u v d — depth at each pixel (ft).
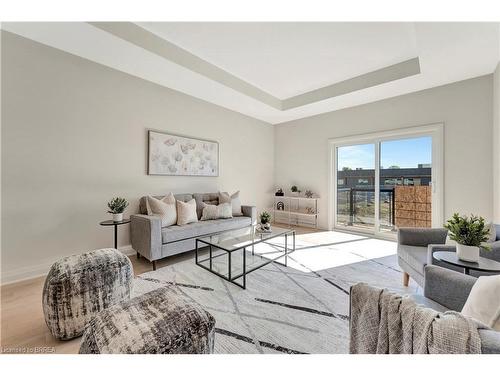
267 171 17.53
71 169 8.41
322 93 12.58
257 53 9.18
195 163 12.60
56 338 4.55
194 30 7.84
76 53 8.20
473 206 9.87
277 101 14.25
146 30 7.86
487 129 9.49
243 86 11.84
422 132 11.27
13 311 5.58
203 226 9.95
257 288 6.75
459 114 10.15
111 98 9.39
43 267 7.79
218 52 9.18
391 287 6.89
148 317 3.16
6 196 7.16
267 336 4.66
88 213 8.85
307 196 15.64
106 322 3.08
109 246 9.43
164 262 8.96
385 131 12.39
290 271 8.05
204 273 7.84
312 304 5.90
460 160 10.16
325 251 10.38
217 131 13.88
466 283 3.62
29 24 6.72
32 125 7.57
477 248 4.82
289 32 7.80
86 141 8.75
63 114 8.19
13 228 7.29
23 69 7.36
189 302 3.59
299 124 16.52
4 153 7.10
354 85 11.29
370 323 2.72
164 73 9.65
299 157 16.57
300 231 14.64
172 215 9.77
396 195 12.41
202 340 3.14
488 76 9.44
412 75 9.55
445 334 2.02
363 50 8.86
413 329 2.27
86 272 4.73
